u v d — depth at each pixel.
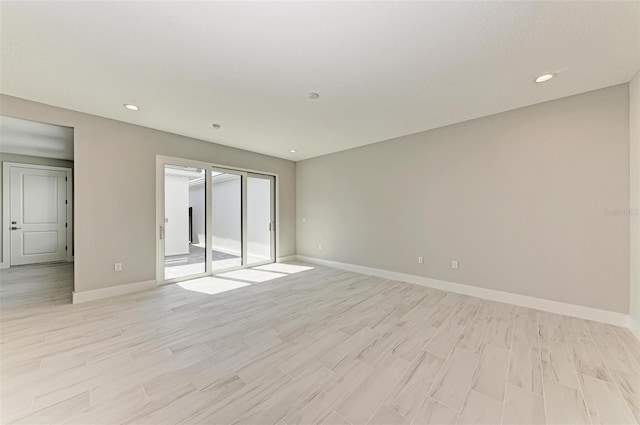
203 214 4.71
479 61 2.19
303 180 6.00
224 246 5.69
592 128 2.70
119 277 3.56
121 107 3.11
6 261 5.22
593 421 1.42
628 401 1.55
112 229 3.50
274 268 5.25
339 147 4.93
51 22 1.71
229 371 1.85
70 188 5.96
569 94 2.78
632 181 2.45
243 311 2.97
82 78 2.45
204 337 2.35
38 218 5.58
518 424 1.40
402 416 1.45
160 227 3.98
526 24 1.76
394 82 2.54
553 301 2.92
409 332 2.44
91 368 1.88
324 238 5.52
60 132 3.82
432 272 3.92
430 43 1.97
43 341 2.27
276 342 2.26
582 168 2.75
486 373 1.83
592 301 2.70
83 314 2.86
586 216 2.73
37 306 3.10
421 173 4.02
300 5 1.59
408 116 3.39
